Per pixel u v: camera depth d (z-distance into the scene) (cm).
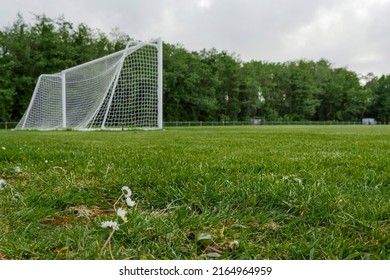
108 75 1642
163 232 134
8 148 442
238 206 171
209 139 761
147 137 867
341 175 236
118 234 131
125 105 1789
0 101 3056
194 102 4216
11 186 200
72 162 297
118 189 198
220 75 4756
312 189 187
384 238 130
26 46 3238
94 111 1631
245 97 4959
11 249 119
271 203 170
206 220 148
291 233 135
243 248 123
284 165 286
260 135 1011
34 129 1858
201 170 247
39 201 173
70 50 3481
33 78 3262
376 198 178
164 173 236
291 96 5622
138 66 1795
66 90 1956
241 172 251
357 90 5916
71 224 147
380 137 867
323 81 5953
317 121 5647
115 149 456
